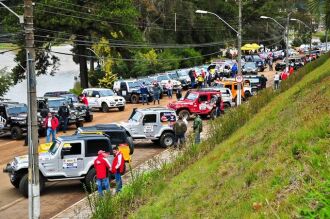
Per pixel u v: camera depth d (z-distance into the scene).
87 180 22.80
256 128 18.95
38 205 18.09
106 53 72.50
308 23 126.12
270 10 124.25
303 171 9.51
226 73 73.00
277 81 53.34
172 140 32.81
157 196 16.05
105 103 50.56
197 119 29.48
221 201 11.79
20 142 36.38
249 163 13.35
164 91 60.75
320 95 17.14
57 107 42.12
